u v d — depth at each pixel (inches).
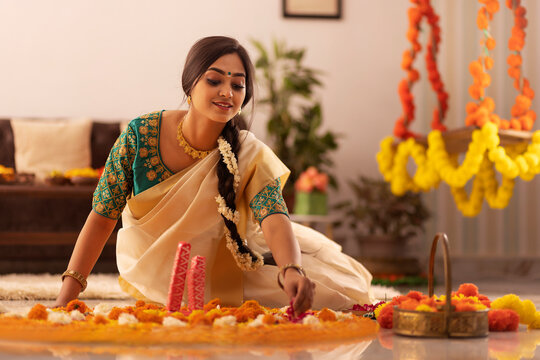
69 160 206.7
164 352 53.6
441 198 240.5
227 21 242.2
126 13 238.4
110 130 216.7
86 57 236.7
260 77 236.1
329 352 54.8
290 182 219.3
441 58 242.4
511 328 69.1
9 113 232.7
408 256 215.5
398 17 248.2
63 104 235.5
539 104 243.1
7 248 187.0
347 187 243.1
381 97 247.0
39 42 234.5
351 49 246.2
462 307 64.6
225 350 54.7
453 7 241.9
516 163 129.5
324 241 97.5
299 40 244.4
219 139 81.2
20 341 56.9
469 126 131.5
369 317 79.2
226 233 82.3
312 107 236.1
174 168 83.1
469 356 54.1
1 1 233.1
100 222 80.1
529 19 243.4
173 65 240.1
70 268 77.4
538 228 243.3
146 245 84.2
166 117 83.9
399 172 154.7
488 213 241.4
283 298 88.0
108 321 61.4
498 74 241.9
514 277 203.2
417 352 55.4
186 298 82.0
